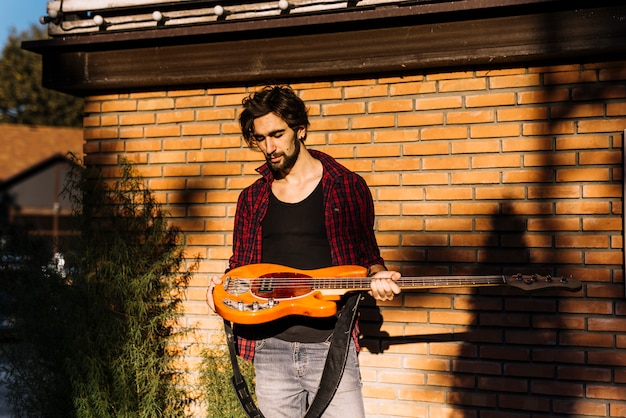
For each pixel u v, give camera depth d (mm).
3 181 22531
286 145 2822
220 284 2961
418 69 4137
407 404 4105
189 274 4559
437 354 4066
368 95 4234
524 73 3947
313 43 4168
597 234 3814
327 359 2746
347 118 4273
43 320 4242
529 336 3906
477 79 4027
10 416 4914
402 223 4152
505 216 3969
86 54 4648
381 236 4188
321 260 2889
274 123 2787
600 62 3818
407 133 4152
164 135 4648
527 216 3932
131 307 4266
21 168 23734
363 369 4195
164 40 4438
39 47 4645
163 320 4512
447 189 4070
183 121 4613
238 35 4305
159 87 4668
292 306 2730
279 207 2945
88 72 4645
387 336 4160
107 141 4766
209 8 4410
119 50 4582
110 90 4770
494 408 3951
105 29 4617
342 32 4109
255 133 2834
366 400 4180
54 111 29281
